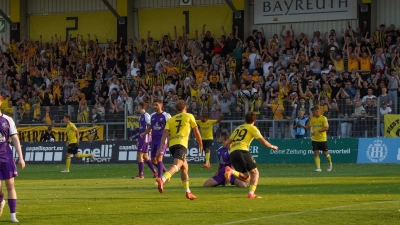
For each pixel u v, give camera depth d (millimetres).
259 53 62438
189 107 55094
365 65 57531
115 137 56781
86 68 68062
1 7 76375
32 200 25312
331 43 59562
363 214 19828
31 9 75812
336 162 50281
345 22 63031
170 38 69125
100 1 73125
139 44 69250
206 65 62219
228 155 30422
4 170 18922
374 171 40625
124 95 60344
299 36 62812
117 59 67250
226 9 67750
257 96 53438
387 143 49156
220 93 57531
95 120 57188
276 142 51906
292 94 53156
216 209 21562
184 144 24656
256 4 66188
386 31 59125
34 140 59031
